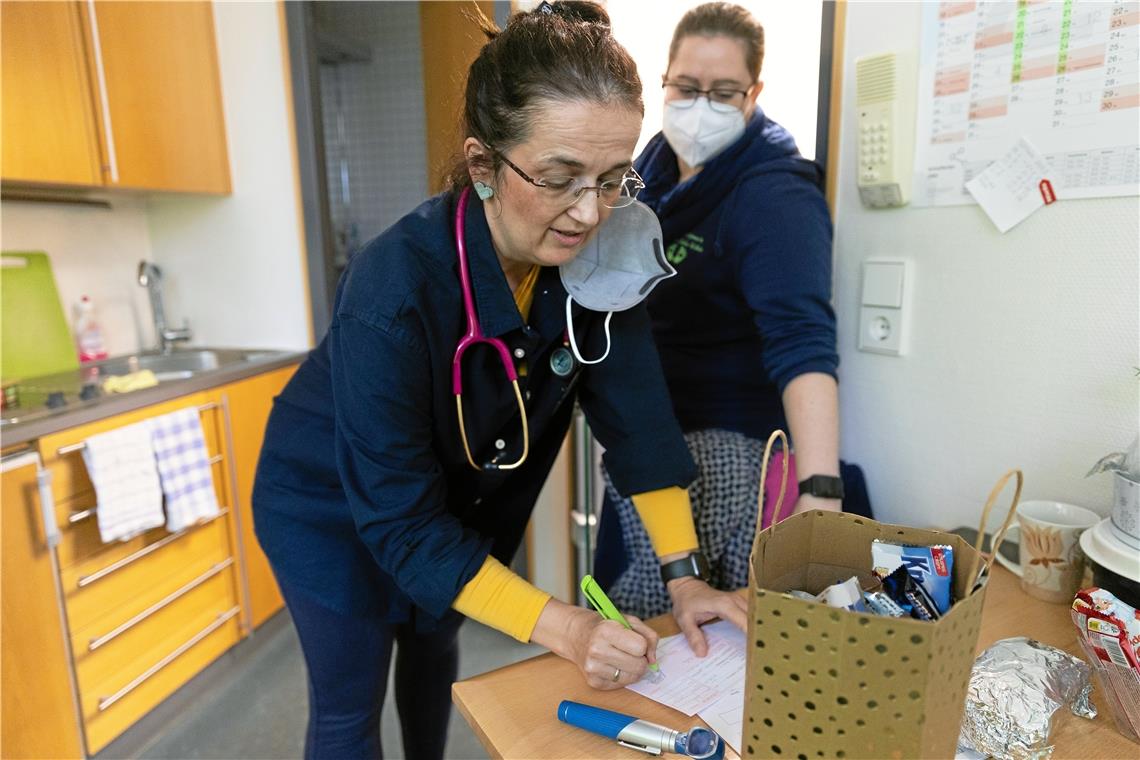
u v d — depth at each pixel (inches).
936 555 22.1
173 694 74.5
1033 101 36.0
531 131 25.9
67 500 62.9
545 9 27.8
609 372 37.7
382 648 41.1
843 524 24.0
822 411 39.0
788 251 41.5
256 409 85.7
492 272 31.9
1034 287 37.4
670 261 49.1
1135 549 29.3
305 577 38.9
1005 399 39.6
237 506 82.7
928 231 42.0
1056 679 25.5
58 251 87.6
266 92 91.0
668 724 26.6
